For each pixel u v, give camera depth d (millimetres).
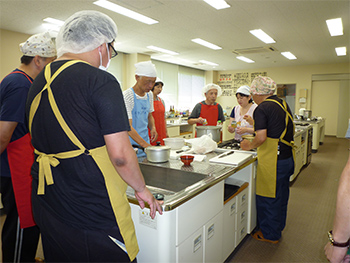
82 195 841
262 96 2115
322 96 9531
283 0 3533
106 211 874
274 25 4668
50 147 840
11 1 3461
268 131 1988
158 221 1145
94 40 875
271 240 2143
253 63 9133
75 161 820
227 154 2045
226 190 1883
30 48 1431
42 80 852
